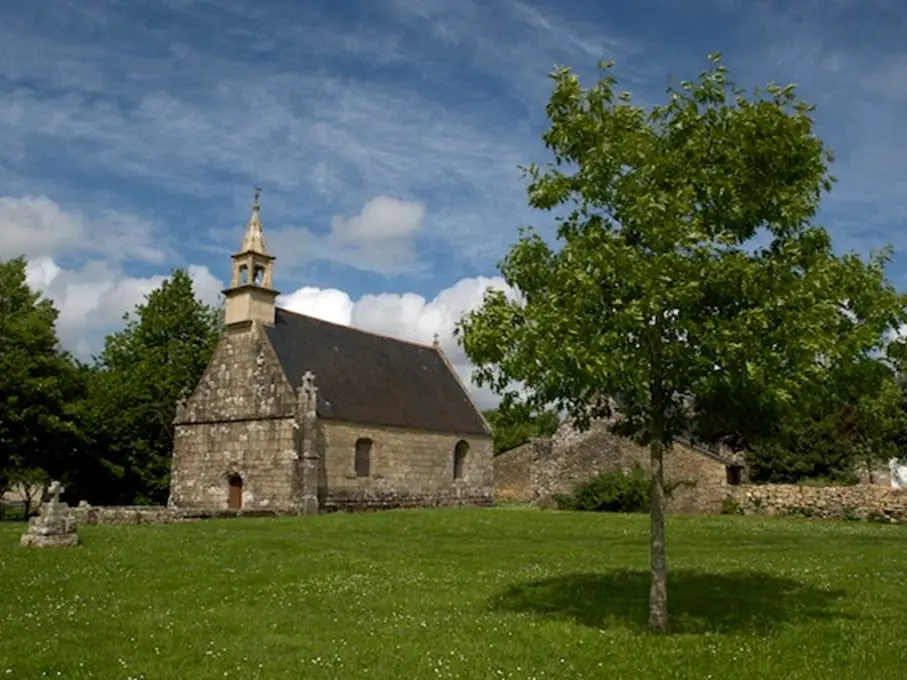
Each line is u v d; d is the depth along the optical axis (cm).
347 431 3884
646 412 1166
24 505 5406
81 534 2256
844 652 978
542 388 1081
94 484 4931
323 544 2167
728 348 940
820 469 4378
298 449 3631
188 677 906
